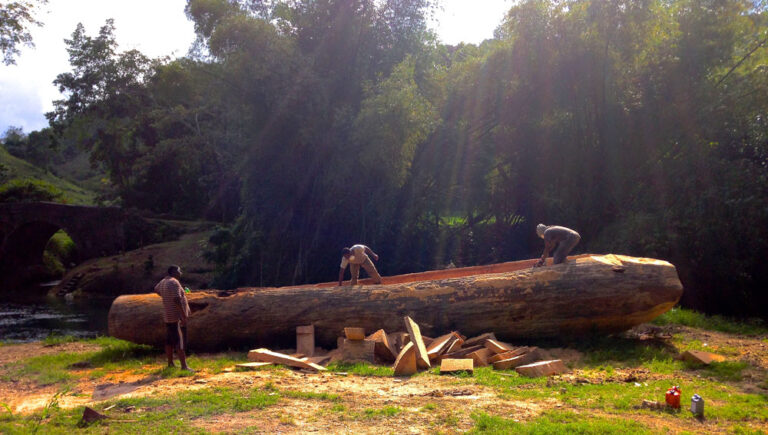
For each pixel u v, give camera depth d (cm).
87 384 739
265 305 945
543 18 1756
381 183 1883
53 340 1216
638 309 857
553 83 1784
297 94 1812
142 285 2914
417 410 530
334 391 620
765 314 1439
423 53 2153
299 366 773
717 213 1438
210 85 2186
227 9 2072
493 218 2233
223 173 2903
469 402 560
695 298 1500
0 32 1933
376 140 1733
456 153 2014
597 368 727
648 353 795
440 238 2036
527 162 1950
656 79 1631
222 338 958
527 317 881
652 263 881
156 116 3253
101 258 3475
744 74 1614
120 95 3269
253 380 685
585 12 1700
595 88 1722
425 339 848
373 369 742
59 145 3869
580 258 956
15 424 524
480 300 891
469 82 1995
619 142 1692
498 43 1939
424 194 2016
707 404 552
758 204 1377
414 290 918
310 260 2042
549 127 1869
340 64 1994
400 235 1948
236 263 2148
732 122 1542
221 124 2927
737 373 671
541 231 950
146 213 4041
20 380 790
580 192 1742
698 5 1575
